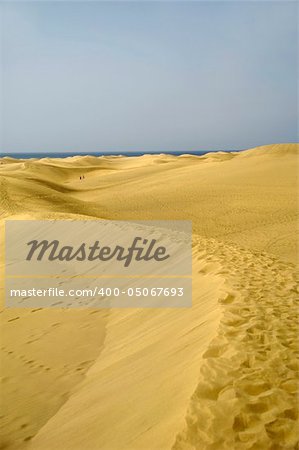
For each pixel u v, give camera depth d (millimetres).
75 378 5496
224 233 19656
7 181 31719
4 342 6965
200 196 30000
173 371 4309
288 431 3061
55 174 57969
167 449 3018
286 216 22359
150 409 3773
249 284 6551
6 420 4656
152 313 6781
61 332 7176
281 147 46906
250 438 3002
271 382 3646
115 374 5062
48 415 4664
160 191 34250
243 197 28141
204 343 4594
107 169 65375
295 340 4473
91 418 4133
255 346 4305
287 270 7699
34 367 5953
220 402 3389
